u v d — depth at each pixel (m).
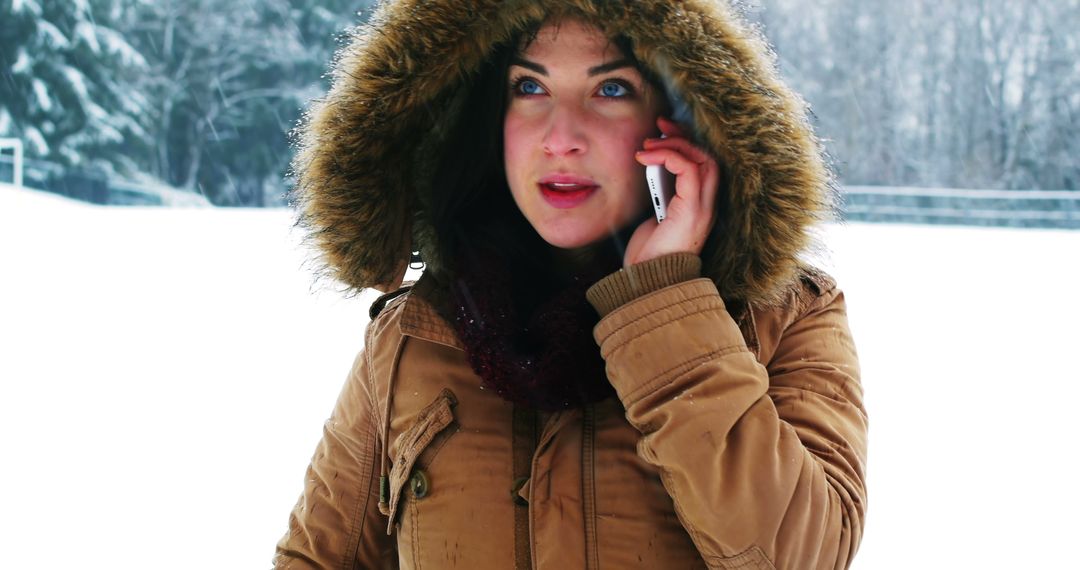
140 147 27.55
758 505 1.27
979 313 7.95
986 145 35.94
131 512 3.81
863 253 11.22
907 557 3.46
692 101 1.41
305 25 30.89
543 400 1.42
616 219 1.49
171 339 6.62
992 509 3.87
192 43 30.52
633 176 1.49
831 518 1.31
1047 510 3.85
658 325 1.32
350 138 1.55
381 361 1.61
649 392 1.31
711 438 1.27
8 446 4.50
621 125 1.47
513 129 1.51
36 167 24.86
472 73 1.58
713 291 1.36
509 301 1.49
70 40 26.66
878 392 5.61
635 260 1.42
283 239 11.38
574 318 1.44
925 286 9.15
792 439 1.30
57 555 3.43
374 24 1.55
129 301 7.88
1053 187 34.78
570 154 1.46
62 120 26.09
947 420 5.06
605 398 1.44
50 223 10.85
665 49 1.39
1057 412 5.20
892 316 7.79
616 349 1.33
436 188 1.62
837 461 1.37
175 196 26.44
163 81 30.19
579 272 1.61
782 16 37.25
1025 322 7.61
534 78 1.48
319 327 6.95
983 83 35.91
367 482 1.63
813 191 1.42
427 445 1.49
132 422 4.90
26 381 5.55
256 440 4.66
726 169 1.44
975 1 35.94
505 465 1.45
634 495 1.40
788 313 1.49
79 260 9.43
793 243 1.43
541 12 1.45
